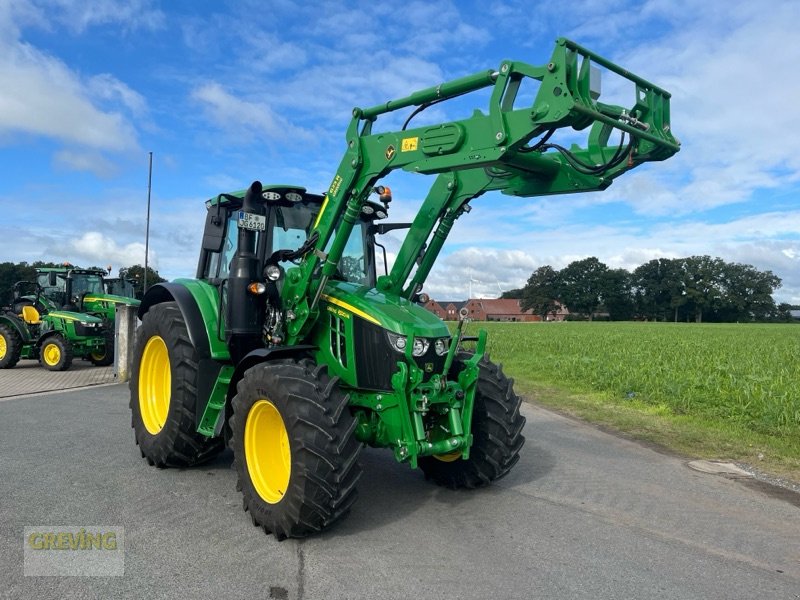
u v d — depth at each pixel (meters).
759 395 9.33
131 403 6.11
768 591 3.48
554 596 3.38
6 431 7.11
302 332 4.80
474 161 4.14
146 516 4.49
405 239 5.56
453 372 4.89
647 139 4.00
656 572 3.71
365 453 6.60
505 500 5.05
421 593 3.38
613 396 10.77
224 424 5.20
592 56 3.85
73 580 3.46
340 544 4.05
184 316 5.41
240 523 4.40
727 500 5.14
